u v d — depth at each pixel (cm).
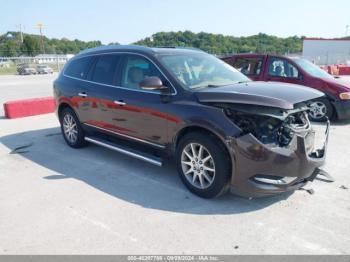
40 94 1510
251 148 342
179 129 397
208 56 515
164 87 409
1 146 621
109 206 376
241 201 385
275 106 337
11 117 884
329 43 4394
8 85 2042
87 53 568
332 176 462
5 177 465
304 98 358
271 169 343
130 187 426
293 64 828
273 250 296
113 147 504
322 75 832
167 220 345
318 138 653
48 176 466
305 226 334
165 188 422
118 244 305
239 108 353
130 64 477
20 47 8500
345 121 820
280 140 352
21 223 342
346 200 389
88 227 333
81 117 559
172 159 434
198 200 389
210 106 372
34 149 598
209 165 383
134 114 454
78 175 468
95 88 519
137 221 344
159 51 461
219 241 309
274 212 361
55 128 767
